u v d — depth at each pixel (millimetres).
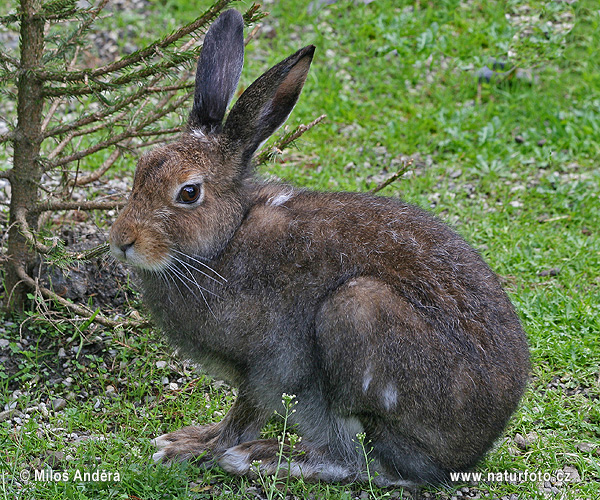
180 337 10094
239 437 10086
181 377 11203
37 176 11352
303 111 15578
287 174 14375
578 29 17312
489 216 13859
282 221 9727
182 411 10664
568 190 14297
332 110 15789
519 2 17625
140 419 10477
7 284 11711
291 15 17953
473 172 14820
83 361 11273
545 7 17469
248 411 10016
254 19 10266
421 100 16312
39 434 10086
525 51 16672
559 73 16781
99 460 9703
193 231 9406
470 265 9656
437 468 9461
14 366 11102
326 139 15375
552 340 11547
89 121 11180
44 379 11047
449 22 17609
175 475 9336
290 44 17312
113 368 11188
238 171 9711
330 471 9664
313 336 9406
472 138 15406
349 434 9555
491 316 9375
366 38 17359
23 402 10602
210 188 9461
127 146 12641
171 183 9250
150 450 9945
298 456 9695
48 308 11727
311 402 9711
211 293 9641
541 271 12859
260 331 9594
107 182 14062
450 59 17078
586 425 10477
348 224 9750
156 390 11039
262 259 9602
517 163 15070
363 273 9414
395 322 9023
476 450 9359
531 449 10195
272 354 9617
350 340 9062
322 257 9523
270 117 9758
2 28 16734
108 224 13148
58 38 11039
